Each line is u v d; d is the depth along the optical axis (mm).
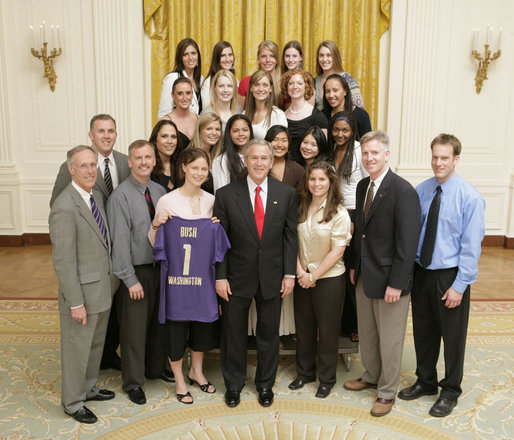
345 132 3771
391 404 3221
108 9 6695
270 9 6656
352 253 3373
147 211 3246
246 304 3258
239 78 6805
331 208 3271
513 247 7168
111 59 6793
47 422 3090
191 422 3105
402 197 3031
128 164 3465
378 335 3355
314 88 4863
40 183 7074
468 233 2992
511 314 4840
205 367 3811
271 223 3174
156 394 3428
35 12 6770
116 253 3135
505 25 6863
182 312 3166
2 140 6926
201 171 3135
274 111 4152
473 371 3742
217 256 3129
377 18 6738
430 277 3160
